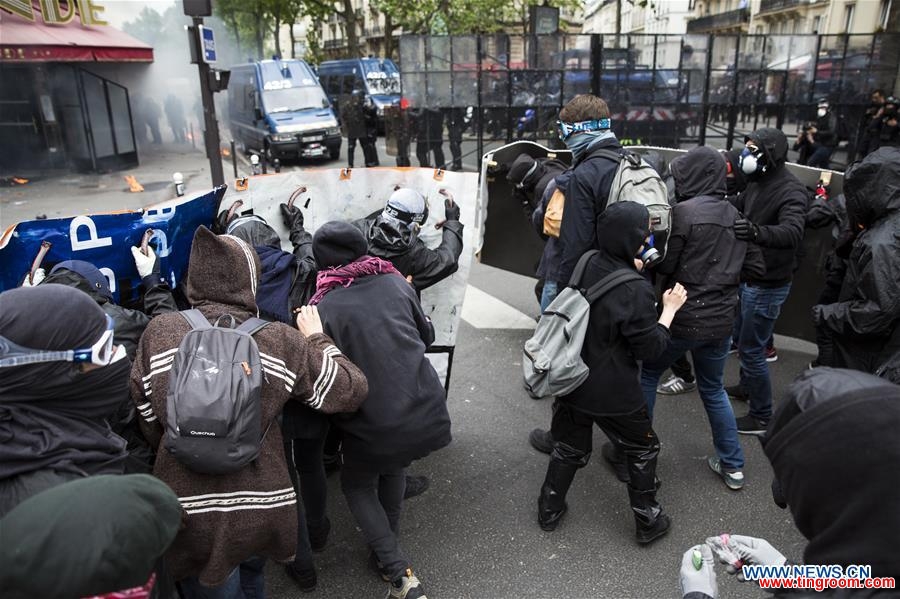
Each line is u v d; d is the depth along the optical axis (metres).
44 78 14.73
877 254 2.67
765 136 3.39
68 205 12.04
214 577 1.86
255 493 1.88
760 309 3.55
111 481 1.08
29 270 2.31
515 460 3.69
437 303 3.60
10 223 10.59
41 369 1.47
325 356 2.04
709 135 12.66
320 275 2.49
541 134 12.67
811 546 1.06
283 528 1.95
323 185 3.46
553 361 2.66
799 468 1.07
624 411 2.73
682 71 12.19
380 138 23.12
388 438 2.31
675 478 3.48
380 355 2.32
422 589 2.57
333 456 3.46
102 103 15.79
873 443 1.00
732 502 3.28
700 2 41.88
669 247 3.08
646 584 2.75
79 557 0.97
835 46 12.28
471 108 12.59
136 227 2.57
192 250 2.00
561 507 3.07
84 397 1.58
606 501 3.32
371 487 2.54
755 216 3.50
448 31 25.61
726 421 3.27
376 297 2.40
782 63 12.38
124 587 1.01
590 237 3.17
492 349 5.20
